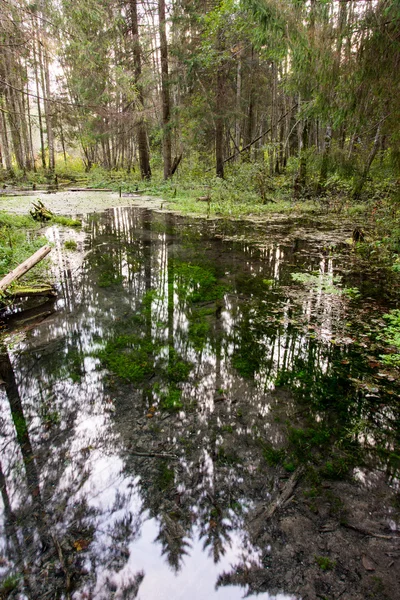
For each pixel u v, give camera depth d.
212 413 2.31
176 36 15.51
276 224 9.12
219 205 11.75
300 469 1.87
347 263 5.60
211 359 2.98
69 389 2.60
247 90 19.55
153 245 7.06
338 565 1.40
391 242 5.95
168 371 2.81
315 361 2.89
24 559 1.45
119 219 10.16
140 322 3.71
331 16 4.02
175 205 12.59
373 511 1.63
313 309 3.88
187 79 15.35
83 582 1.36
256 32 4.70
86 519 1.62
